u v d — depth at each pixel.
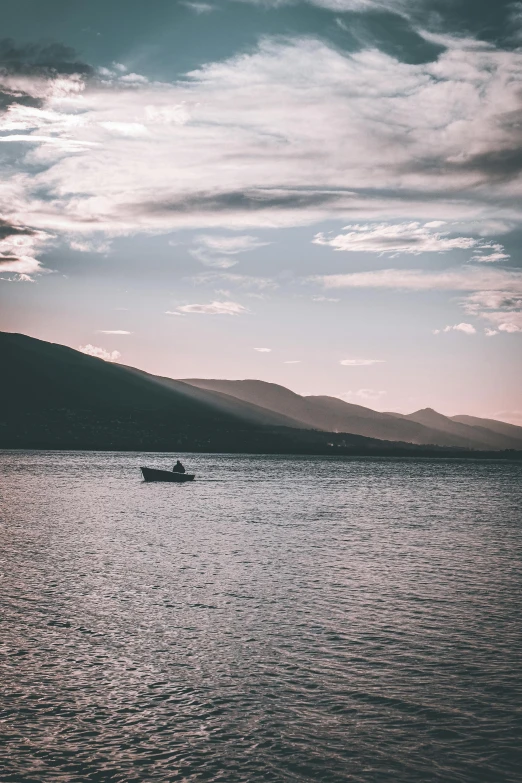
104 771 15.41
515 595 32.47
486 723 17.98
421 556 44.41
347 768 15.73
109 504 78.75
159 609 28.27
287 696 19.44
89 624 25.80
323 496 98.75
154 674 20.81
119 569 37.06
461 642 24.56
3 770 15.34
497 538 54.50
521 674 21.38
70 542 47.12
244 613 27.97
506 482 155.25
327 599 30.92
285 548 46.44
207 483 125.31
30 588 31.69
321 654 22.97
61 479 126.12
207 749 16.42
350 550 46.31
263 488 113.56
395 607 29.70
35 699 18.86
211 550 44.72
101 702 18.78
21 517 62.84
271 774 15.43
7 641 23.55
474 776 15.52
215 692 19.58
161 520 63.09
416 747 16.75
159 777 15.23
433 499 97.94
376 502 90.12
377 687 20.19
